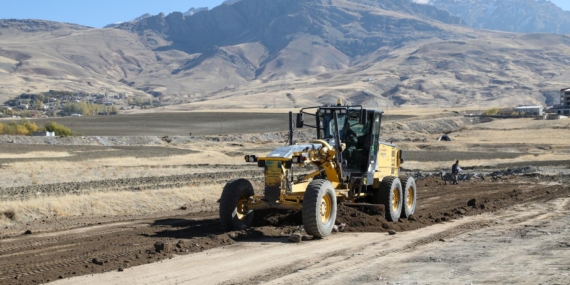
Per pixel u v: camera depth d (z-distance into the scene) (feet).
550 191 89.76
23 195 79.82
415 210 68.33
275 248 44.98
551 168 137.59
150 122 447.42
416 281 34.83
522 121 409.90
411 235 50.62
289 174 52.03
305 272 37.35
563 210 67.82
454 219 60.85
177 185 97.25
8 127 294.25
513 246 45.34
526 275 35.91
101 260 40.42
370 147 55.83
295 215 57.16
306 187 50.62
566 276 35.40
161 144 283.38
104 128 388.98
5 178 111.86
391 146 62.23
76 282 35.37
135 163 163.22
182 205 79.77
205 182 104.99
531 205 72.74
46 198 72.23
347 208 55.42
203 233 52.08
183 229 54.29
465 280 34.96
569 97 647.97
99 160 163.32
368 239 48.60
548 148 257.34
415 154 214.28
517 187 97.35
